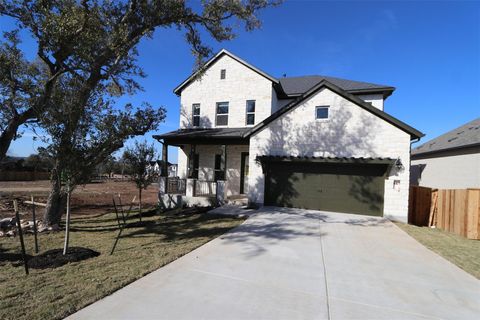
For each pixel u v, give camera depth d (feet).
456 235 31.19
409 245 25.30
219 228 30.04
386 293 15.15
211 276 16.57
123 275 16.17
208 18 35.06
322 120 41.47
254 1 34.71
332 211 41.01
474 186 46.52
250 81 52.65
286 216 36.99
